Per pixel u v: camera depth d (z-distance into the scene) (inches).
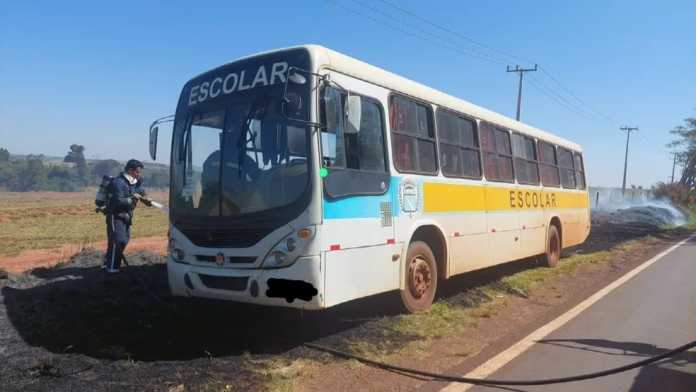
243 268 242.1
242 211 244.5
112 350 235.5
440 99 341.1
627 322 306.2
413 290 305.9
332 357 233.8
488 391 201.9
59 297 319.3
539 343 263.9
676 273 493.4
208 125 268.2
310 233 231.1
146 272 396.5
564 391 203.0
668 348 258.8
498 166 415.5
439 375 215.9
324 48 253.6
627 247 716.7
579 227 610.2
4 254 572.4
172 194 276.7
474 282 419.2
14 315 284.4
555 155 545.3
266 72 255.4
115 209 382.3
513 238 432.5
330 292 236.8
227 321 285.7
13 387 193.2
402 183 292.0
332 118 246.2
